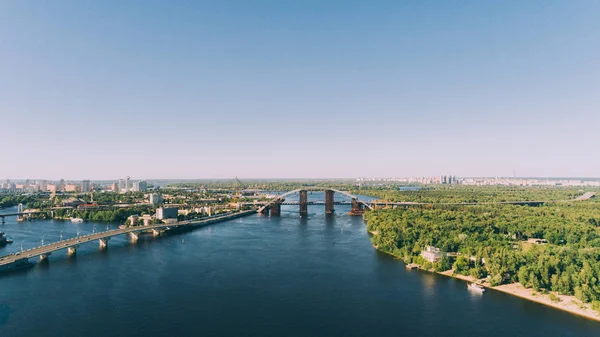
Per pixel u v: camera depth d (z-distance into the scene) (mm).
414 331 152125
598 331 150750
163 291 197375
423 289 199000
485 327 155000
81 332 149625
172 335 147750
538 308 172000
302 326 156375
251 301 183375
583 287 174250
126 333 149000
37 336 146000
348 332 151375
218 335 148125
